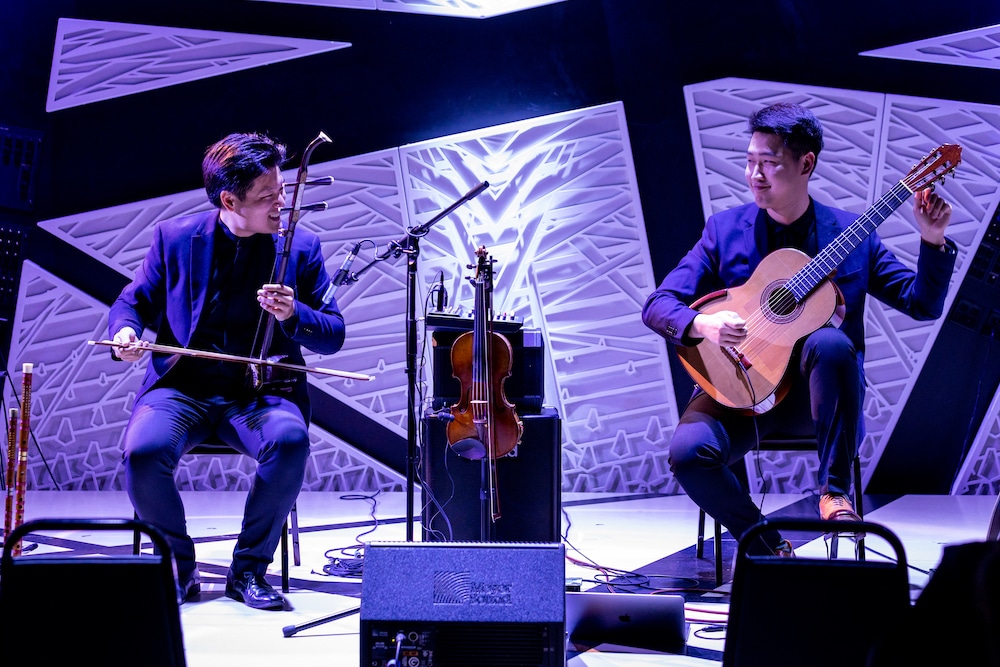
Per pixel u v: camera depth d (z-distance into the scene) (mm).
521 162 4902
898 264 2988
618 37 4895
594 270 4898
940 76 4820
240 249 3029
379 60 4941
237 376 3029
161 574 1689
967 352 4844
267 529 2832
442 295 3439
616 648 2418
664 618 2445
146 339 5000
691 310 2883
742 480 4898
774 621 1707
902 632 1026
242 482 5031
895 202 2795
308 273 3152
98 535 3783
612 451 4934
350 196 4922
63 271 4953
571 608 2486
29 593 1677
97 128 4934
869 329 4859
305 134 4949
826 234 2992
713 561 3346
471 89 4945
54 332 4941
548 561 1925
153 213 4930
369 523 4098
